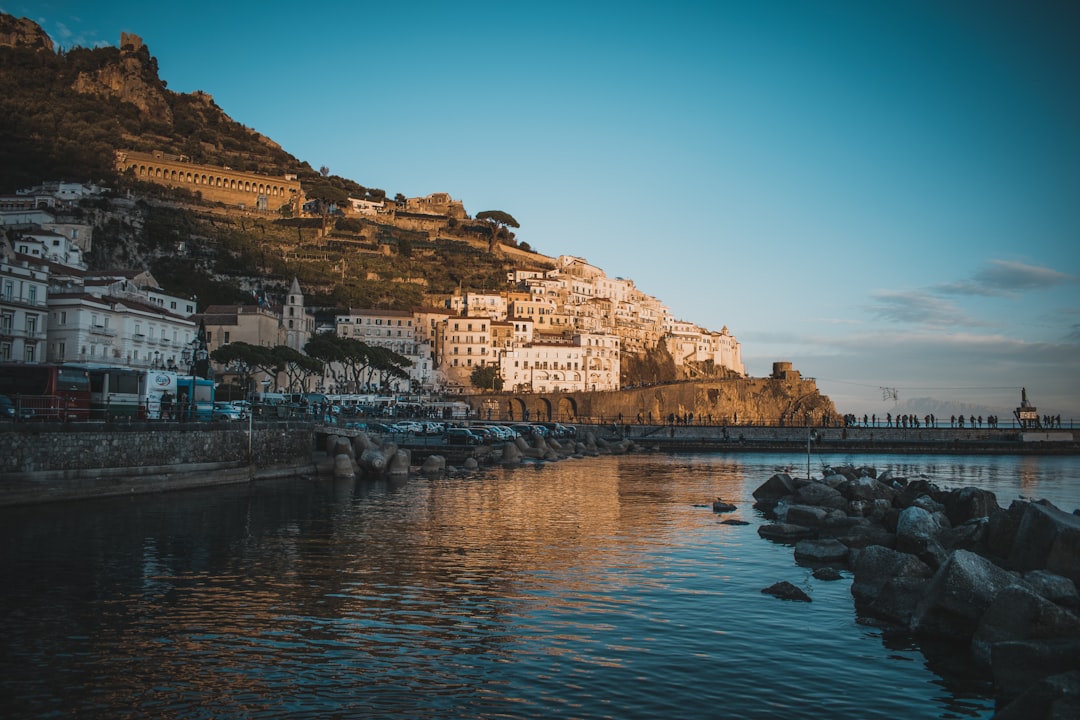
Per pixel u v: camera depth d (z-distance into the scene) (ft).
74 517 133.28
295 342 541.75
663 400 620.08
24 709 52.54
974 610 70.59
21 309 290.97
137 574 92.94
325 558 104.63
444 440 308.60
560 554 110.22
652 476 246.27
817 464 321.93
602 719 52.60
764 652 67.72
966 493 126.00
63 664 61.52
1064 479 265.54
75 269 383.86
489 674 60.90
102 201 634.43
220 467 192.44
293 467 220.64
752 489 208.03
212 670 60.75
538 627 73.87
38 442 143.54
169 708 53.21
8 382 176.55
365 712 53.06
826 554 107.65
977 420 500.74
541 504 166.61
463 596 85.10
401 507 157.99
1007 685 58.54
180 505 153.28
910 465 339.57
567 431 430.61
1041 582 73.61
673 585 92.07
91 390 191.62
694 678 61.00
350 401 436.76
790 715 54.13
